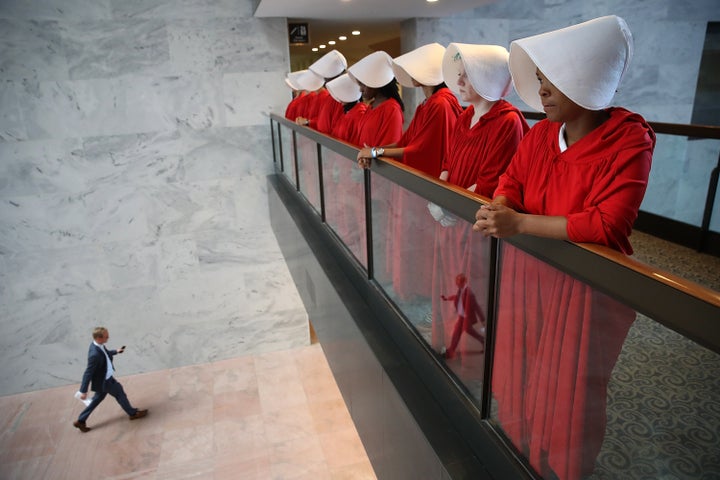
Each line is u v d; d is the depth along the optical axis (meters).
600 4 7.02
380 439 2.60
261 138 7.66
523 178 1.68
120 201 7.43
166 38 6.93
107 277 7.71
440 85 2.92
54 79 6.72
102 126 7.04
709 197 3.52
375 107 3.65
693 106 7.61
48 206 7.17
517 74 1.62
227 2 6.98
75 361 7.95
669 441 1.00
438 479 1.85
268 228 8.11
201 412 7.18
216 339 8.47
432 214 1.96
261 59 7.30
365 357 2.71
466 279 1.76
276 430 6.73
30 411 7.33
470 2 5.59
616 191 1.30
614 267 1.00
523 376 1.47
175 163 7.46
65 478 6.03
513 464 1.55
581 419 1.24
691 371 0.93
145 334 8.13
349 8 6.03
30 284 7.43
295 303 8.64
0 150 6.80
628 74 7.29
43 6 6.45
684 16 7.18
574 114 1.42
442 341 2.06
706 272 3.24
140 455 6.36
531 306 1.37
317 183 4.32
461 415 1.90
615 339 1.07
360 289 3.25
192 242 7.89
